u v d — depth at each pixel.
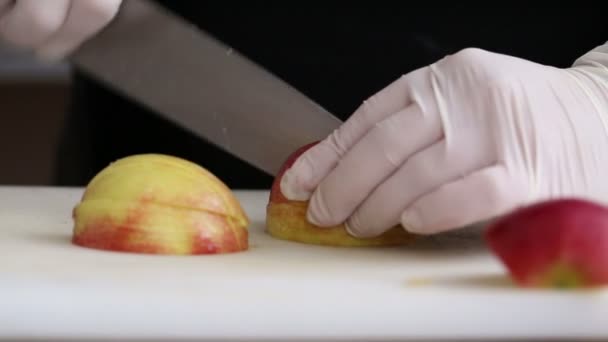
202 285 0.55
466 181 0.61
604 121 0.64
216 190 0.64
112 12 0.74
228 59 0.77
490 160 0.62
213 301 0.53
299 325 0.53
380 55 0.86
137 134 0.92
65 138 0.98
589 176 0.63
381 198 0.63
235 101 0.76
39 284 0.54
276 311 0.53
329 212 0.65
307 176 0.66
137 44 0.77
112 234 0.62
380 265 0.60
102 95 0.93
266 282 0.56
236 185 0.90
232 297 0.53
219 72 0.77
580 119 0.63
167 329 0.53
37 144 1.50
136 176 0.63
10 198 0.79
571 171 0.62
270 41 0.87
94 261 0.60
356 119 0.66
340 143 0.66
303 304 0.53
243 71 0.76
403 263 0.61
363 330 0.53
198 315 0.53
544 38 0.86
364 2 0.86
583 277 0.54
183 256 0.62
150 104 0.76
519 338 0.54
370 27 0.86
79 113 0.95
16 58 1.48
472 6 0.85
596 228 0.53
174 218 0.62
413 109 0.63
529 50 0.86
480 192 0.61
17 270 0.57
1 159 1.49
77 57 0.77
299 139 0.75
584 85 0.65
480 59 0.64
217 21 0.87
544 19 0.86
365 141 0.64
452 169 0.62
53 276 0.56
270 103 0.76
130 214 0.62
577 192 0.62
